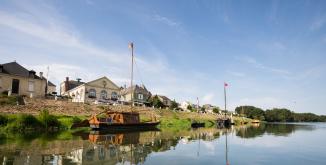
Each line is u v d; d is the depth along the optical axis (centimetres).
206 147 2000
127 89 8581
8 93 4019
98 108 4706
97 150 1716
